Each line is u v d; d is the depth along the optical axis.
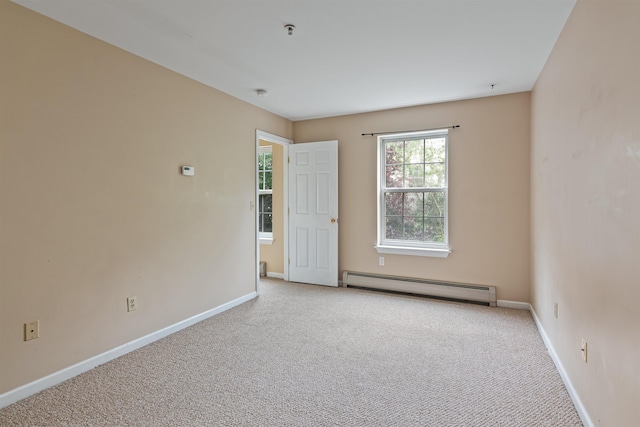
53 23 2.15
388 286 4.26
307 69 3.00
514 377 2.23
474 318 3.35
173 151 3.02
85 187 2.34
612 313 1.45
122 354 2.58
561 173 2.26
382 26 2.28
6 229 1.94
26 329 2.03
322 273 4.64
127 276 2.63
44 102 2.11
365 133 4.39
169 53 2.68
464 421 1.79
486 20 2.20
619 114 1.39
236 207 3.80
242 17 2.16
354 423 1.78
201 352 2.63
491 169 3.74
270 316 3.44
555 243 2.43
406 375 2.27
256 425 1.77
